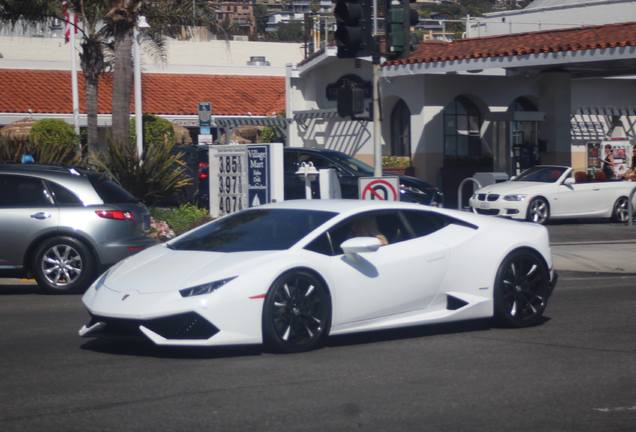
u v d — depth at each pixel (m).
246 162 21.73
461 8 96.06
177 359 9.24
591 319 11.70
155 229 16.75
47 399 7.66
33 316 12.20
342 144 36.50
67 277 14.24
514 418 7.12
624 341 10.23
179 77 43.78
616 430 6.83
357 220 10.17
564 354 9.53
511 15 46.28
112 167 20.94
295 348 9.45
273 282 9.22
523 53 28.92
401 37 15.27
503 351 9.67
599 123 40.19
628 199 26.02
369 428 6.82
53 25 30.62
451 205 33.19
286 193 25.00
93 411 7.28
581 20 43.91
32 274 14.36
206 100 42.16
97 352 9.66
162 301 8.93
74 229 14.09
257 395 7.77
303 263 9.43
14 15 28.88
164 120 37.22
